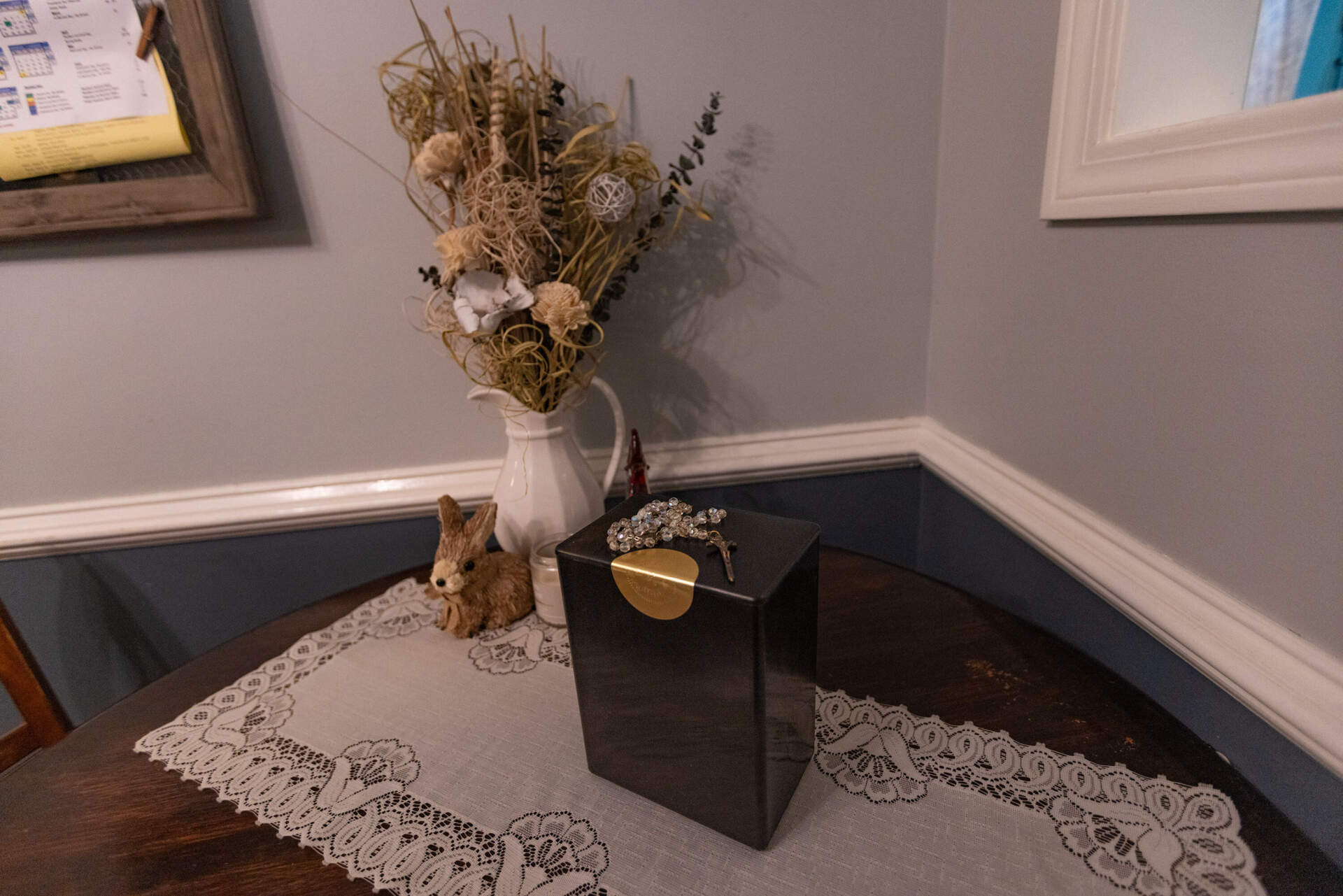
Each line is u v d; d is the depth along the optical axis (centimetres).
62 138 75
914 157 88
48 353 85
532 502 77
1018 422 78
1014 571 81
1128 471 62
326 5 75
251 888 45
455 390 92
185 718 62
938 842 45
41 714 76
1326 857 41
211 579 98
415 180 82
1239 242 48
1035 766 50
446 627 72
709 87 82
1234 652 52
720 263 89
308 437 93
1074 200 62
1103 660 68
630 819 49
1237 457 51
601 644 47
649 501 59
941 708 57
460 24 77
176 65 74
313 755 57
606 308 80
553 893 43
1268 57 53
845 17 81
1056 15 64
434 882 44
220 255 83
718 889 43
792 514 103
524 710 61
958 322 89
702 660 43
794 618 45
